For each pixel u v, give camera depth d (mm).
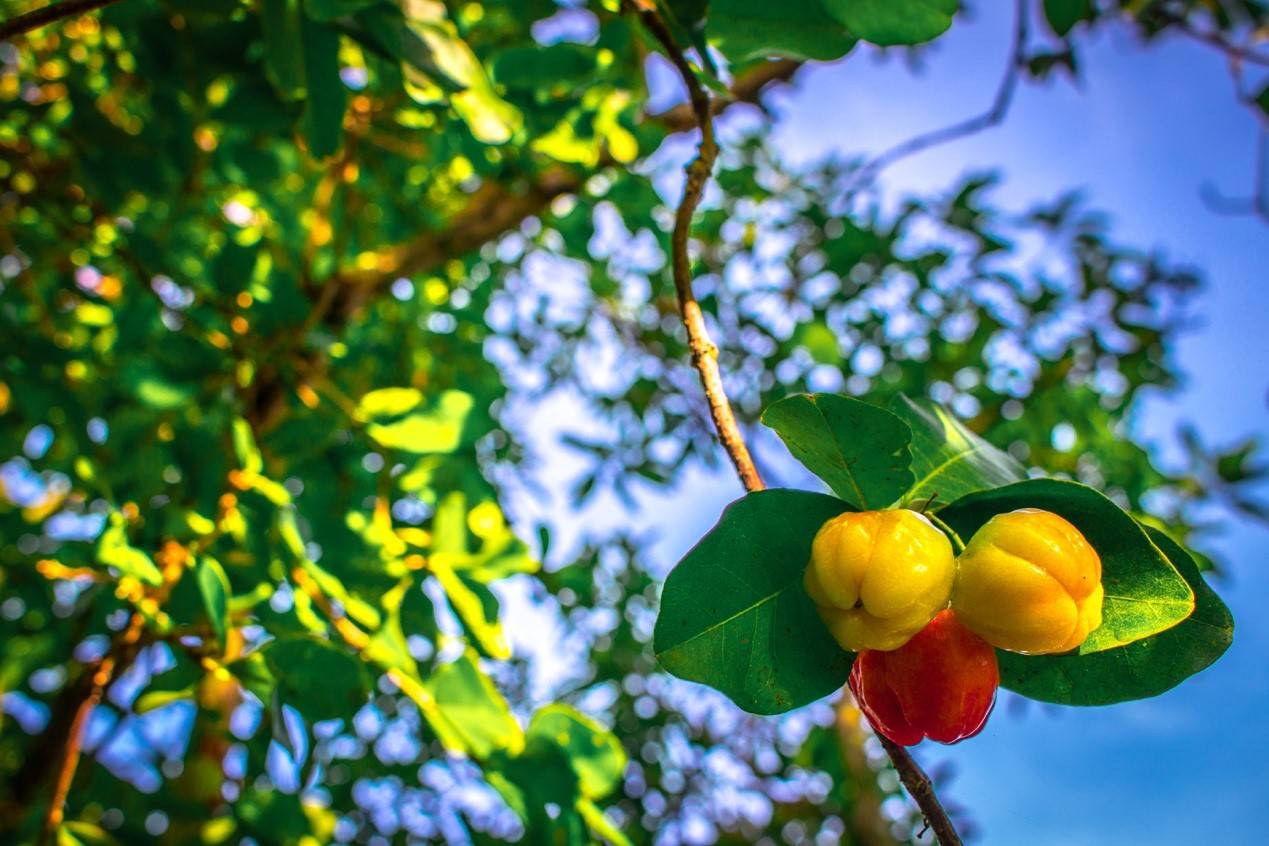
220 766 465
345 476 426
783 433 185
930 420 202
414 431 367
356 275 485
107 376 431
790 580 187
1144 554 178
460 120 387
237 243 384
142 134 385
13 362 402
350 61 447
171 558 326
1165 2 480
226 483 364
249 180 425
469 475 413
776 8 242
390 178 483
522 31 400
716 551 186
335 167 436
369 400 372
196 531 328
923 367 637
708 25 246
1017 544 175
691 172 235
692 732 788
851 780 691
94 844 333
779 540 187
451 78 288
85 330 491
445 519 349
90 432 397
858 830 669
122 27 363
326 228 474
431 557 345
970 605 176
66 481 505
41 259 436
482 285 624
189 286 389
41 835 324
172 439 372
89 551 325
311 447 385
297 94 295
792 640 187
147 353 396
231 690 426
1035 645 175
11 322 406
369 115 415
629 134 403
